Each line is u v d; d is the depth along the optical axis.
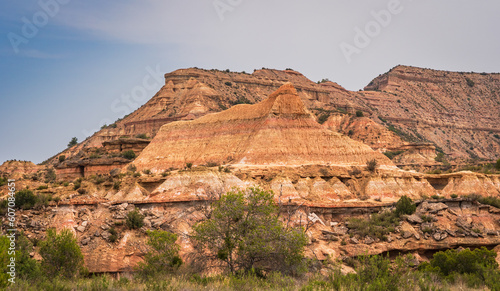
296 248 38.66
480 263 46.66
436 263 49.06
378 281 31.06
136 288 31.08
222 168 86.06
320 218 74.06
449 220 71.50
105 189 79.19
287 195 79.62
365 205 78.19
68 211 60.72
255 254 37.38
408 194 89.25
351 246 63.59
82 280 35.56
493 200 79.12
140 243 54.94
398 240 65.69
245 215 40.34
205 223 40.12
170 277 35.72
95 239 56.00
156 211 64.75
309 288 30.16
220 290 30.52
